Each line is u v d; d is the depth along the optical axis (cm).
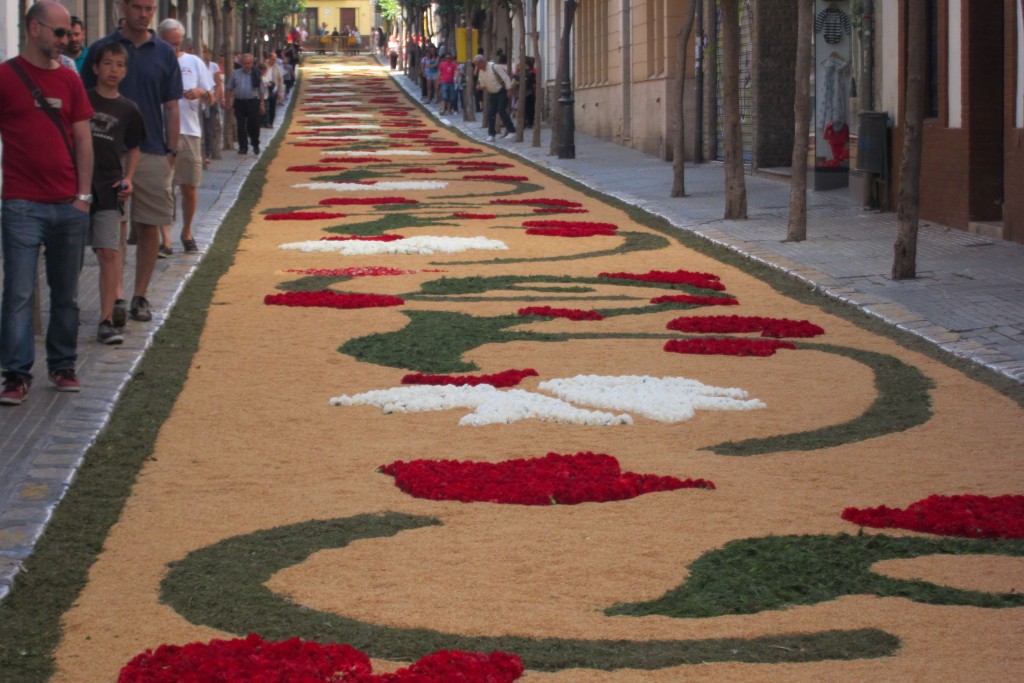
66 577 578
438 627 518
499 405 853
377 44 12412
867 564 580
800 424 827
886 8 2025
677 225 1950
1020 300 1234
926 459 746
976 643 498
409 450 765
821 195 2320
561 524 635
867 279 1387
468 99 5119
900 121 1970
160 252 1550
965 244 1645
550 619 525
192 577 573
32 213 876
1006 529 613
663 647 498
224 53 3756
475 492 675
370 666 477
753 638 505
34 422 820
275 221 2016
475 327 1151
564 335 1119
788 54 2792
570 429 812
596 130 4378
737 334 1131
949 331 1112
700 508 658
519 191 2548
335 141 4050
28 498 671
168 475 720
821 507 661
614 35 4062
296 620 526
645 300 1302
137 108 1036
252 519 646
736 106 1973
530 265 1544
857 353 1049
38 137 877
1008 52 1645
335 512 655
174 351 1053
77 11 2591
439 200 2362
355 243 1708
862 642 500
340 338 1101
